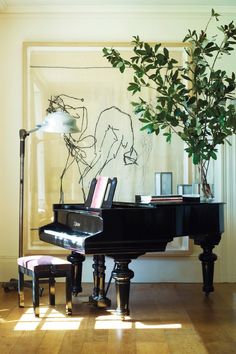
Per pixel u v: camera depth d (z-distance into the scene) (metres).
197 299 4.65
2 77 5.50
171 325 3.77
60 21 5.54
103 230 3.72
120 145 5.50
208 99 5.10
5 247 5.47
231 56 5.53
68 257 4.81
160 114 4.66
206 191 4.86
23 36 5.53
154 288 5.18
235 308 4.30
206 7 5.48
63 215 4.57
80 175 5.48
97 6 5.46
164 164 5.49
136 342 3.37
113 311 4.19
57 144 5.48
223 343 3.34
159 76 4.76
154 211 3.91
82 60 5.50
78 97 5.50
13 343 3.34
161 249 3.94
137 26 5.54
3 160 5.48
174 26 5.54
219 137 4.62
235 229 5.51
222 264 5.52
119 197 5.49
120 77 5.50
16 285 5.00
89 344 3.32
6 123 5.49
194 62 4.71
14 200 5.48
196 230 4.21
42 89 5.50
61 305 4.41
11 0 5.30
